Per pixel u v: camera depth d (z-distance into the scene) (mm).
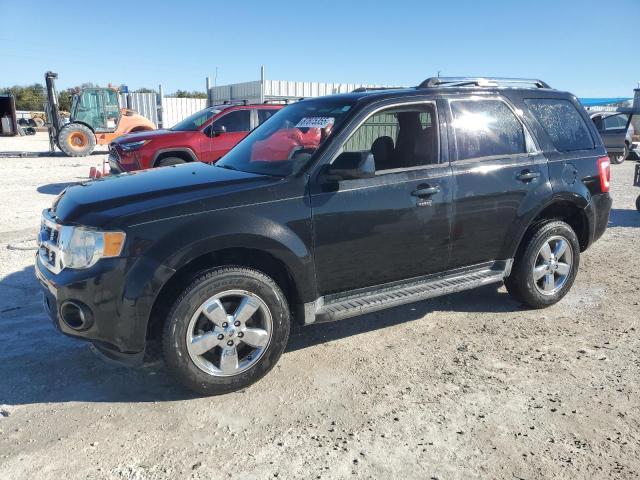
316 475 2779
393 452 2967
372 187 3926
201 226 3332
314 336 4500
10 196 11031
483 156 4527
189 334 3355
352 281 3980
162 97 30156
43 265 3555
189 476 2766
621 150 19312
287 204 3619
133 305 3205
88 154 20594
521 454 2959
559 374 3844
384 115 4160
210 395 3518
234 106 11125
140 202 3422
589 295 5469
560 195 4852
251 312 3531
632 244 7547
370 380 3756
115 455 2922
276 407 3410
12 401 3445
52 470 2797
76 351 4137
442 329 4648
